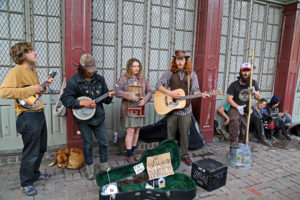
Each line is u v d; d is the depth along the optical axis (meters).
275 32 5.03
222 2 3.95
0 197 2.34
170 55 4.12
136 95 3.05
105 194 2.16
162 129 3.86
